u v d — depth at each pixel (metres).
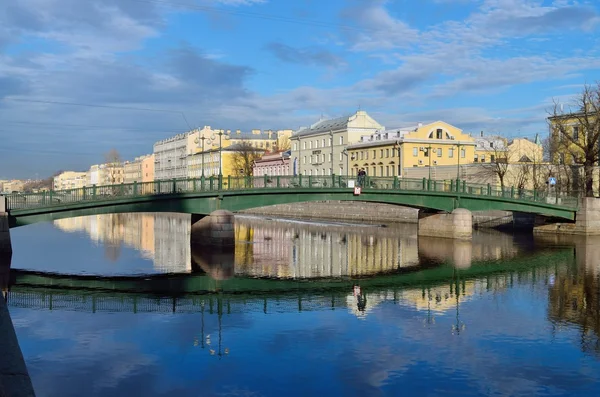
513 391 13.86
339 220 93.50
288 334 19.08
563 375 14.92
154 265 38.12
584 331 19.36
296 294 27.36
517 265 37.53
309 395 13.55
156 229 73.81
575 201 61.34
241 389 13.95
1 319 11.16
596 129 69.94
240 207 46.22
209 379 14.59
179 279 32.25
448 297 26.11
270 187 46.44
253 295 27.09
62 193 39.50
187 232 68.19
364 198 50.75
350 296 26.67
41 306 23.98
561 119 81.62
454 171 85.50
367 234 64.75
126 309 23.39
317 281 31.73
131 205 41.59
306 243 54.16
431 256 43.25
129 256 43.00
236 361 16.08
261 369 15.42
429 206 54.09
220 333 19.23
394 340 18.28
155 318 21.62
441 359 16.23
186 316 21.97
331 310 23.14
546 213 59.41
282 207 111.94
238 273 34.81
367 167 109.31
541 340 18.25
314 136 128.12
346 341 18.14
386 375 14.95
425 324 20.48
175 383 14.32
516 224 69.31
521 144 105.94
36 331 19.55
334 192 49.09
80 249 48.06
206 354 16.73
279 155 141.38
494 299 25.44
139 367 15.59
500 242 54.41
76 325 20.41
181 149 182.62
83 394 13.57
